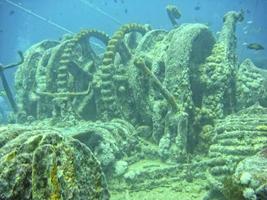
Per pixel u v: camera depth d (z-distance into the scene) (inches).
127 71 403.5
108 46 414.6
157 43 428.8
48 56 482.3
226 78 364.8
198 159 324.8
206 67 373.7
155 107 362.0
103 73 403.2
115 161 313.7
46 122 418.3
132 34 488.1
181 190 274.8
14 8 2664.9
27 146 117.1
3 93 710.5
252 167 140.7
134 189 288.0
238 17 425.7
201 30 371.2
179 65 353.4
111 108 398.9
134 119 396.5
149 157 346.6
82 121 411.5
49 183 111.6
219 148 277.7
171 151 324.8
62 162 122.4
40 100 461.4
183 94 343.9
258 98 388.2
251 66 427.5
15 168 111.9
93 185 138.9
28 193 110.6
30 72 494.9
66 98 414.9
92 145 306.5
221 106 359.3
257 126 275.7
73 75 453.4
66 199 118.1
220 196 232.5
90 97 433.1
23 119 487.8
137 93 381.4
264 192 127.5
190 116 344.2
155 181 289.9
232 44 404.2
